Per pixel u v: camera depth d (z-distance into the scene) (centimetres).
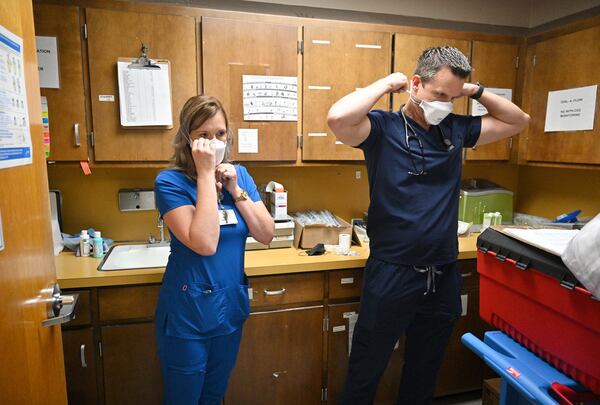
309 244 215
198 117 137
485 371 228
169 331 138
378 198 161
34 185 93
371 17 245
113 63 183
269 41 199
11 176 80
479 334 222
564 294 91
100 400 177
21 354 82
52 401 101
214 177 134
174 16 187
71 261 190
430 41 221
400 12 250
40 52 176
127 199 221
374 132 158
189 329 137
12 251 79
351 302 202
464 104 232
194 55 192
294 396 200
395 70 218
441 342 177
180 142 142
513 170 292
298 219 227
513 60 238
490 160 246
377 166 160
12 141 81
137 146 191
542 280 98
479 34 230
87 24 179
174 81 191
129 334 175
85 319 170
